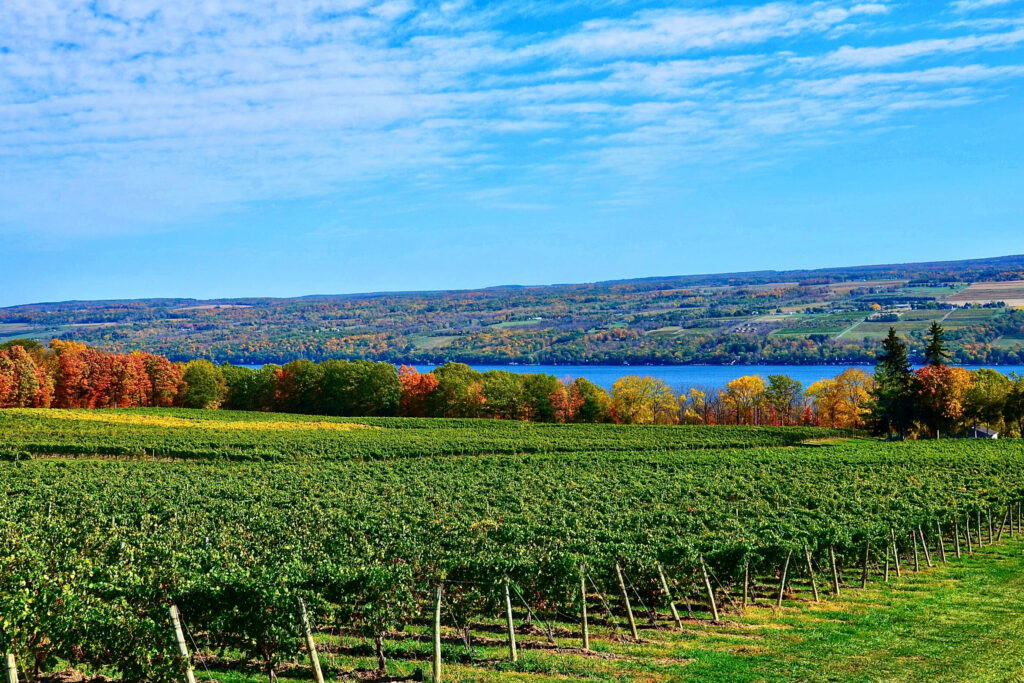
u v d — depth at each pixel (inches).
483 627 821.9
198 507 1344.7
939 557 1320.1
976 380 3631.9
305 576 685.3
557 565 788.6
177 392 4635.8
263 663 664.4
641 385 4761.3
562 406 4562.0
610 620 855.7
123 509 1298.0
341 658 698.2
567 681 629.9
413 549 861.2
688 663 687.7
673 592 882.1
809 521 1180.5
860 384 4404.5
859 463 2252.7
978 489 1659.7
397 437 2997.0
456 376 4729.3
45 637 608.4
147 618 618.2
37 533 956.6
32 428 2773.1
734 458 2410.2
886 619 872.3
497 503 1434.5
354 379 4569.4
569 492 1569.9
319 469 2103.8
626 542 950.4
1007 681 626.8
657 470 2089.1
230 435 2859.3
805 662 690.2
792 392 4785.9
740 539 971.9
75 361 4136.3
